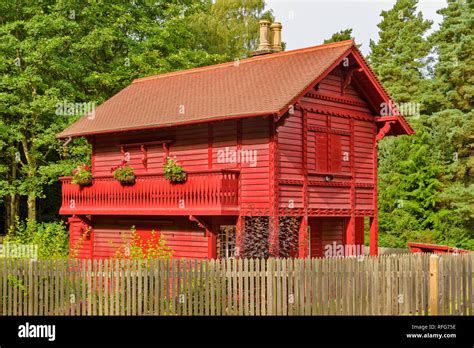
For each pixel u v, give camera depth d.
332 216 24.30
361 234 27.25
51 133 34.81
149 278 16.86
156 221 25.50
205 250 23.86
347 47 24.12
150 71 38.53
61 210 27.75
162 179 24.48
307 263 16.73
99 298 16.86
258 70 26.12
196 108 24.22
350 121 25.41
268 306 16.61
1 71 35.62
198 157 24.38
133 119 26.14
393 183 41.31
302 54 25.66
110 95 40.62
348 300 16.95
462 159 38.25
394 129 27.19
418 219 40.09
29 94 36.47
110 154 27.83
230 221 23.44
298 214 22.81
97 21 38.50
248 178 22.62
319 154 23.92
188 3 45.84
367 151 26.20
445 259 17.47
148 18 41.91
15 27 35.09
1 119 35.16
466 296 17.61
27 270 17.31
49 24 34.56
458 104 40.03
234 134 23.20
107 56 41.97
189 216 22.92
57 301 17.09
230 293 16.62
